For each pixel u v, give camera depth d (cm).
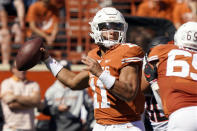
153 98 1770
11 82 2492
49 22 3106
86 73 1513
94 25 1448
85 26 3134
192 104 1434
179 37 1575
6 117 2455
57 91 2530
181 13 3212
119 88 1303
